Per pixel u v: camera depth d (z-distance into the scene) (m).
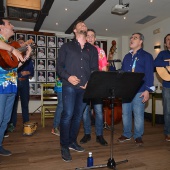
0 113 1.97
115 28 5.33
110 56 4.37
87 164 1.87
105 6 3.87
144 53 2.62
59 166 1.93
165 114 2.90
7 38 2.10
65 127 2.06
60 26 5.25
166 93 2.84
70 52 2.09
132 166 1.96
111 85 1.63
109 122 3.79
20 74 3.29
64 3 3.74
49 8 3.74
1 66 1.89
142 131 2.64
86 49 2.17
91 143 2.70
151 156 2.24
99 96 1.67
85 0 3.61
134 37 2.63
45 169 1.86
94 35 2.65
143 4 3.76
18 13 3.64
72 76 1.93
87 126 2.76
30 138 2.97
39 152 2.34
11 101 2.17
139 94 2.57
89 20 4.68
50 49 5.71
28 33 5.49
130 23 4.92
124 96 1.78
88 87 1.58
